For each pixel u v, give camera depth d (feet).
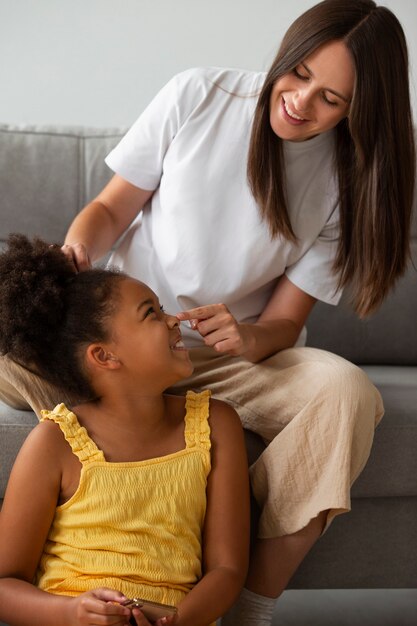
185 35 9.13
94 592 4.20
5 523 4.59
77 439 4.72
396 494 5.69
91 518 4.58
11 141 7.46
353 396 4.99
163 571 4.54
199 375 5.82
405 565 5.82
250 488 5.36
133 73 9.10
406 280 7.69
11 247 4.98
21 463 4.67
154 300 4.89
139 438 4.84
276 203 5.53
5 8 8.86
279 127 5.37
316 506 4.95
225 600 4.60
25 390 5.14
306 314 5.97
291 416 5.23
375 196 5.54
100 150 7.59
